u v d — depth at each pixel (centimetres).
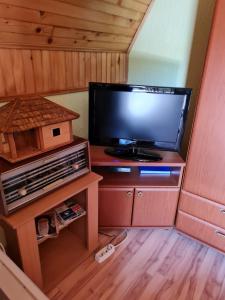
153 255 155
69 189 122
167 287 134
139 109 148
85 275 140
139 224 172
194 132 141
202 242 161
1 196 97
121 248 159
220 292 132
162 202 164
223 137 131
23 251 107
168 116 147
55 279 132
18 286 83
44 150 112
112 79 196
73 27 138
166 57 184
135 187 158
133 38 191
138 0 158
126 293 130
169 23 174
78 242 157
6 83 127
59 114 116
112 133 158
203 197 151
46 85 149
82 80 172
